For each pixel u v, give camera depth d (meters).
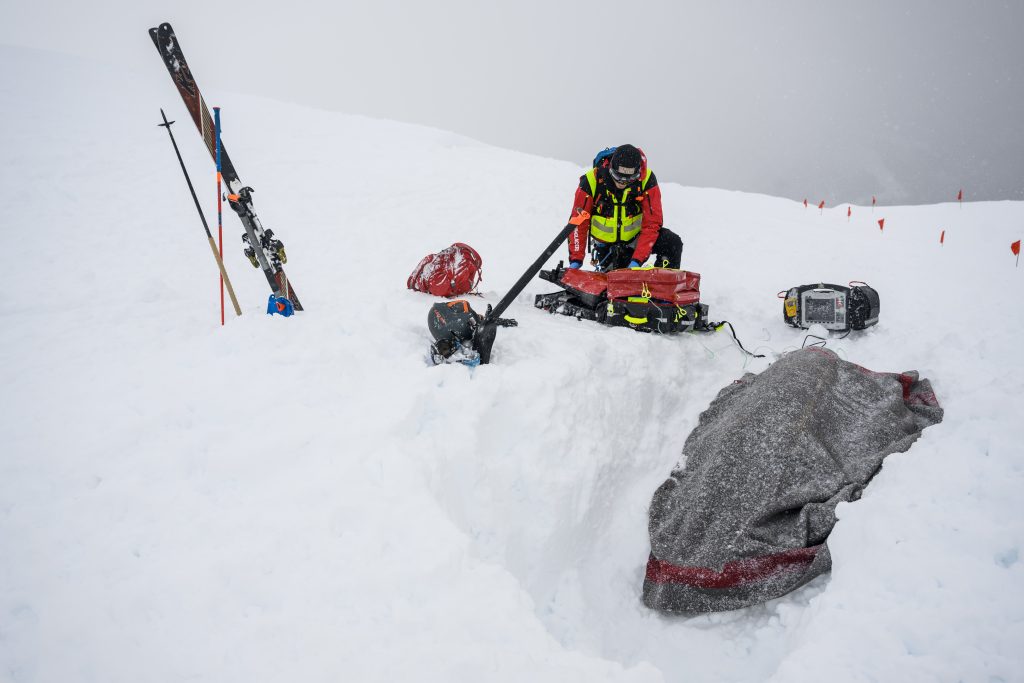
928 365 4.82
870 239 8.45
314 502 2.53
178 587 2.13
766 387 4.11
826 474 3.39
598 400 4.01
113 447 2.71
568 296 5.32
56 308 4.14
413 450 2.88
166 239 6.18
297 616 2.09
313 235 7.12
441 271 4.86
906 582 2.54
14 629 1.97
